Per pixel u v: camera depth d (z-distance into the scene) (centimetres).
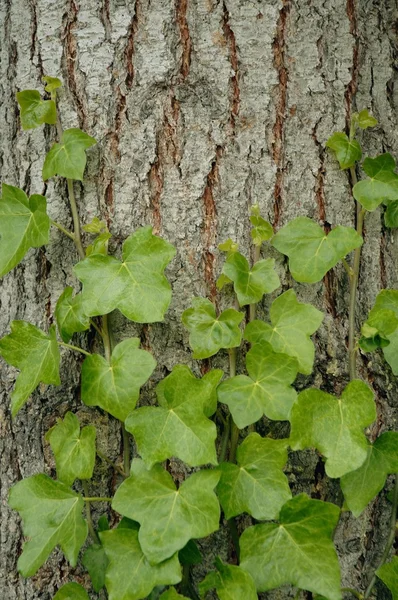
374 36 91
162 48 89
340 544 89
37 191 90
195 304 86
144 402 88
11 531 90
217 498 82
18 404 85
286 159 89
